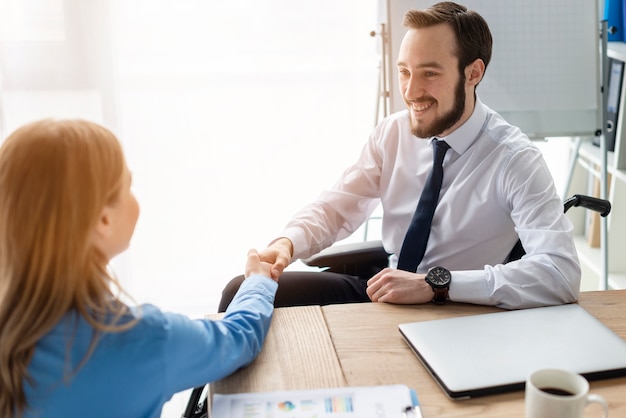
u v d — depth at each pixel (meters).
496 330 1.27
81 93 2.56
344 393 1.10
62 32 2.49
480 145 1.76
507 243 1.79
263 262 1.52
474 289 1.42
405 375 1.17
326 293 1.88
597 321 1.31
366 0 2.72
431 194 1.80
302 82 2.80
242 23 2.70
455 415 1.06
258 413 1.05
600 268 2.64
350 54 2.78
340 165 2.92
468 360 1.17
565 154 2.98
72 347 0.93
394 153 1.95
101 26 2.51
